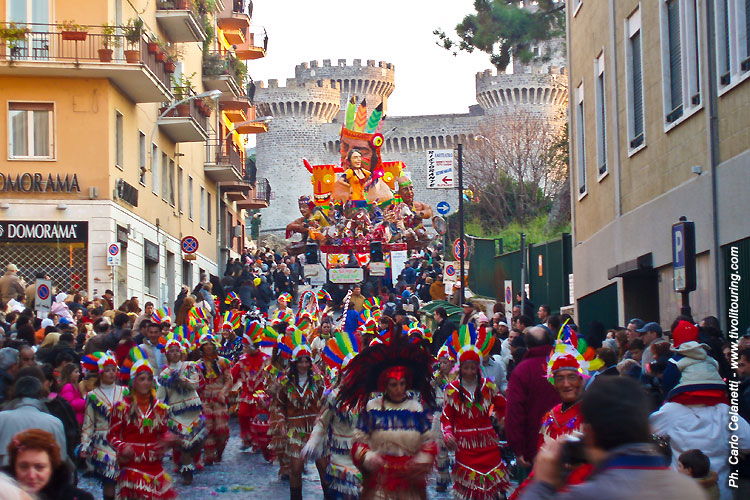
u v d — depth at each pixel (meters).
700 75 17.47
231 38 64.69
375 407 8.66
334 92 120.56
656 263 20.00
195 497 13.80
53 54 33.69
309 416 13.36
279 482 15.01
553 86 108.44
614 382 4.53
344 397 8.81
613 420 4.42
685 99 18.22
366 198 68.50
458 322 30.64
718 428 8.89
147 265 40.75
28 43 33.66
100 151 34.00
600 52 24.39
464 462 10.87
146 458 11.79
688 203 18.09
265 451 16.84
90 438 12.67
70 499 6.39
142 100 37.53
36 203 33.50
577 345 8.80
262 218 117.88
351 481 11.34
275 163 118.19
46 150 33.84
